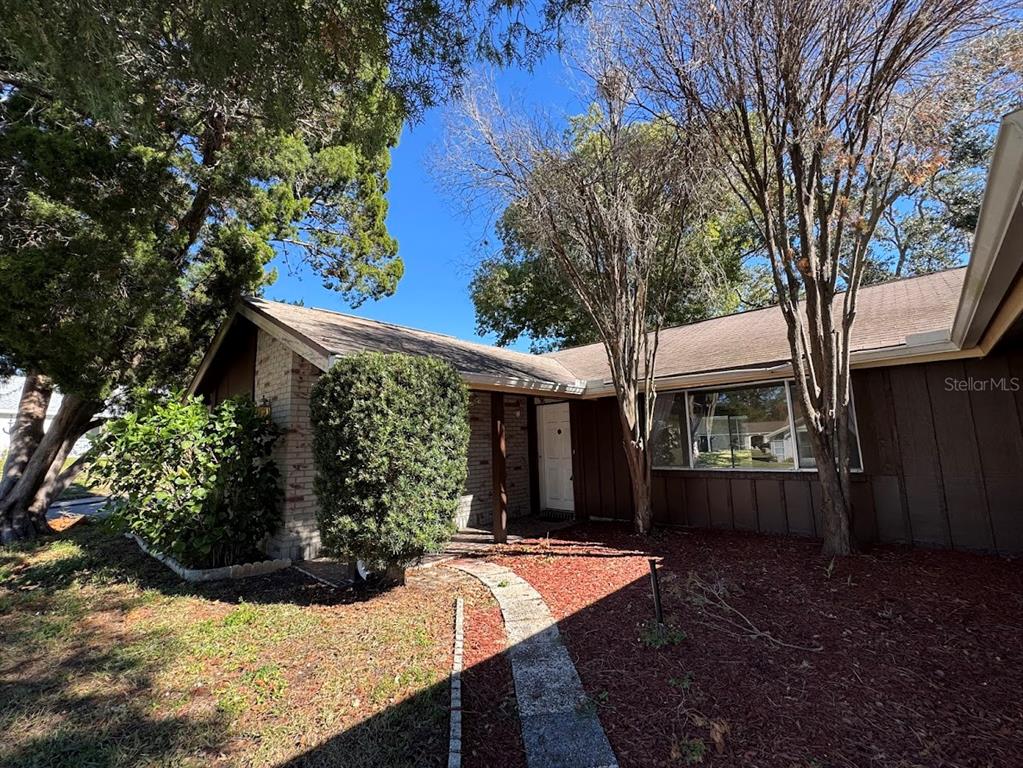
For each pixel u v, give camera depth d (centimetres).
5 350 725
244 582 543
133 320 745
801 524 680
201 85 412
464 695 293
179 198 815
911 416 609
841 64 471
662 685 293
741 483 738
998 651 314
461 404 524
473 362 782
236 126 828
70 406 912
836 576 473
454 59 428
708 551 600
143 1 319
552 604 438
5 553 705
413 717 273
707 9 493
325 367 536
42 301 632
